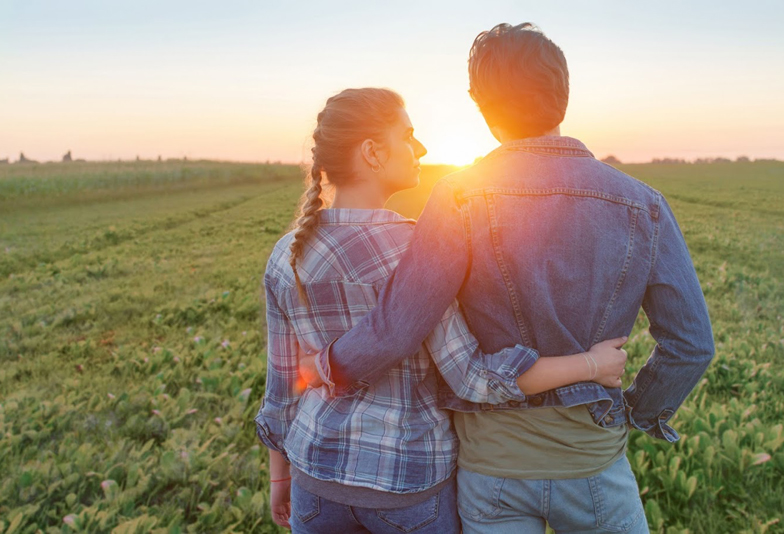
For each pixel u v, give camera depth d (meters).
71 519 2.72
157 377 4.79
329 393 1.27
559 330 1.21
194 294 8.33
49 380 5.01
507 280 1.20
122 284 9.24
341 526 1.34
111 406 4.30
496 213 1.20
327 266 1.32
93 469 3.32
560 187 1.21
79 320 7.07
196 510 2.99
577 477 1.24
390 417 1.29
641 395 1.34
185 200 27.77
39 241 14.09
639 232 1.22
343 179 1.35
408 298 1.18
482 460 1.29
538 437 1.25
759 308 6.68
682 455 3.06
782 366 4.58
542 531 1.35
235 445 3.61
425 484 1.29
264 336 6.09
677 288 1.22
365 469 1.27
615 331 1.26
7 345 6.05
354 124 1.30
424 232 1.21
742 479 2.89
